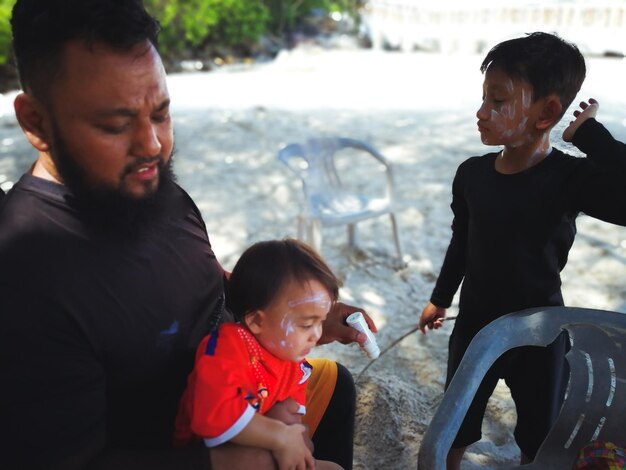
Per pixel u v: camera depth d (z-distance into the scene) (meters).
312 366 1.63
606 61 8.65
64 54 1.08
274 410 1.37
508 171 1.72
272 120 7.07
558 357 1.75
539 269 1.71
